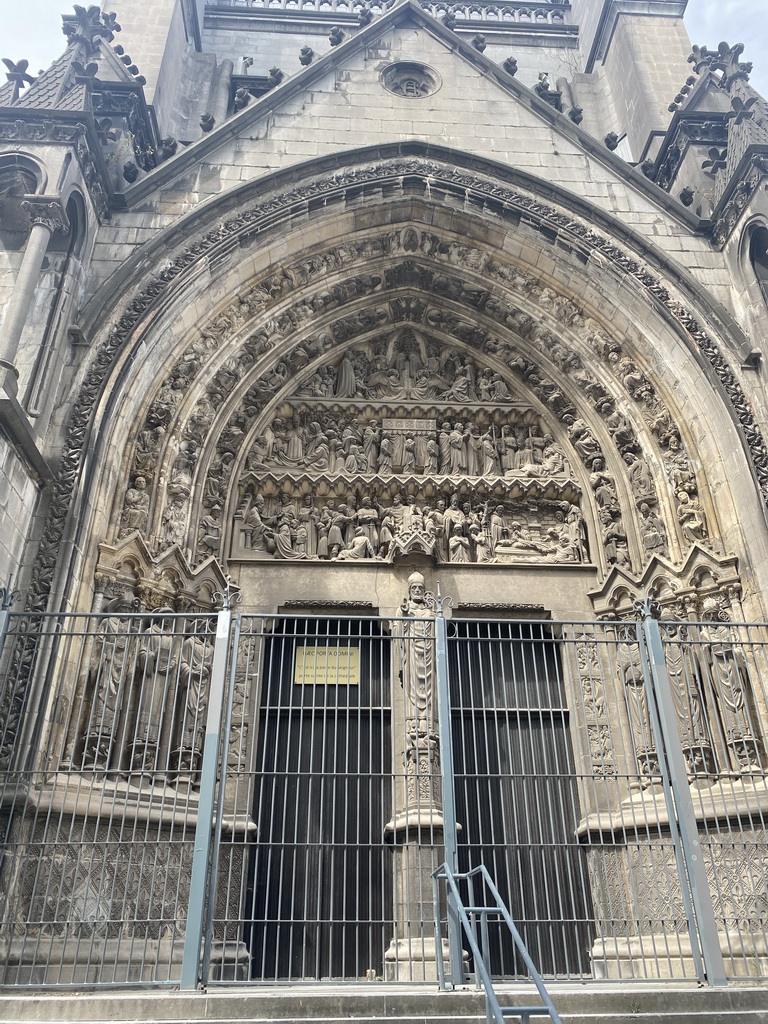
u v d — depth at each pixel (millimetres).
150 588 10906
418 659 11820
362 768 11367
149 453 11766
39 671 8969
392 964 9594
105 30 15430
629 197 14578
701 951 7289
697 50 17062
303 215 13883
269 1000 6086
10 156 11602
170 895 9172
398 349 15578
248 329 13836
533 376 14773
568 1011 6332
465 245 14906
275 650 12055
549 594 12852
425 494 13695
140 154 14891
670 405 13273
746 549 11531
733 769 10305
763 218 12828
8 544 9430
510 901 7680
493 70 15852
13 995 6402
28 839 8391
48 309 11258
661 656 8531
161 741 10117
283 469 13656
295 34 22469
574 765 11492
